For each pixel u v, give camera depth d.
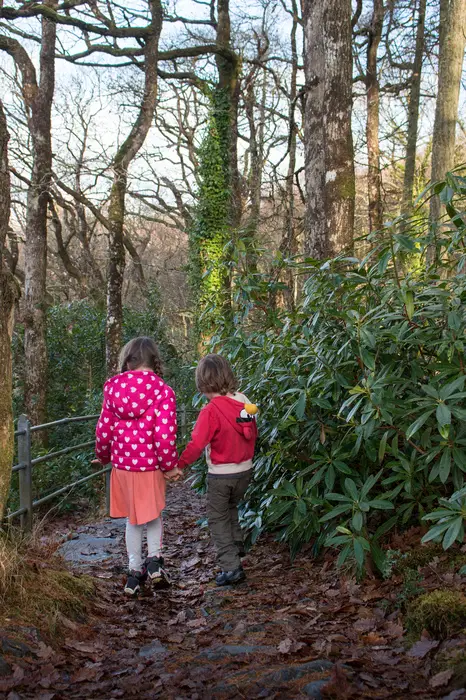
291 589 3.87
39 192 16.31
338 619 3.19
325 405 3.90
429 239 3.80
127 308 18.28
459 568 3.17
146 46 16.62
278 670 2.49
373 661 2.58
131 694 2.47
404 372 3.96
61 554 4.15
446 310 3.56
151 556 4.08
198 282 19.36
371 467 4.16
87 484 10.75
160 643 3.12
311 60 8.51
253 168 21.92
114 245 15.17
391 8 17.92
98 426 4.09
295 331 4.49
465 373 3.41
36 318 15.68
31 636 2.83
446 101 12.48
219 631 3.27
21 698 2.29
